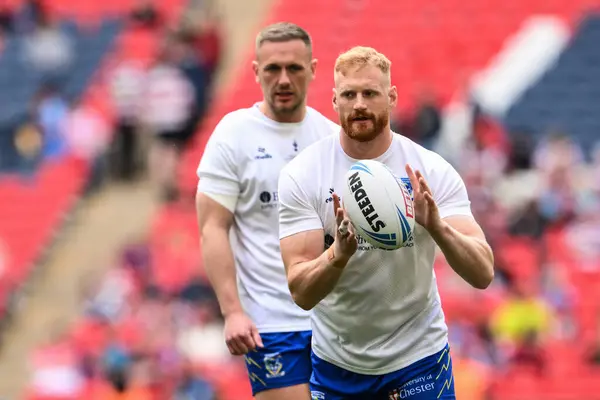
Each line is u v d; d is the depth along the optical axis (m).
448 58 75.62
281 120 22.97
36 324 61.28
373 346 20.11
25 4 82.31
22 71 79.06
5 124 72.62
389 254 19.20
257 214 22.94
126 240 63.72
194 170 66.31
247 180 22.81
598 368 47.47
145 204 66.69
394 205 18.03
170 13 81.50
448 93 72.69
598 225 55.38
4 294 63.22
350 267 19.31
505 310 48.25
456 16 78.75
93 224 66.50
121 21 82.75
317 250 19.33
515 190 56.53
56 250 65.94
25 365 59.12
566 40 75.19
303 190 19.41
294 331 22.73
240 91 73.19
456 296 50.09
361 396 20.52
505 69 73.50
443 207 19.38
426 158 19.50
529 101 70.69
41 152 70.69
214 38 71.56
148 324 52.25
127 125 67.94
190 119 66.75
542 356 47.31
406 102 71.88
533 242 54.66
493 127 61.59
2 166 71.19
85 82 77.12
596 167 60.25
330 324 20.31
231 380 47.41
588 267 53.88
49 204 68.12
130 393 48.34
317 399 21.00
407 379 20.12
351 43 78.19
